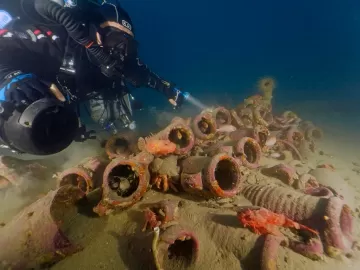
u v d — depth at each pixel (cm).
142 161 261
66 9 281
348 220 227
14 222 227
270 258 187
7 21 291
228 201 266
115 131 405
